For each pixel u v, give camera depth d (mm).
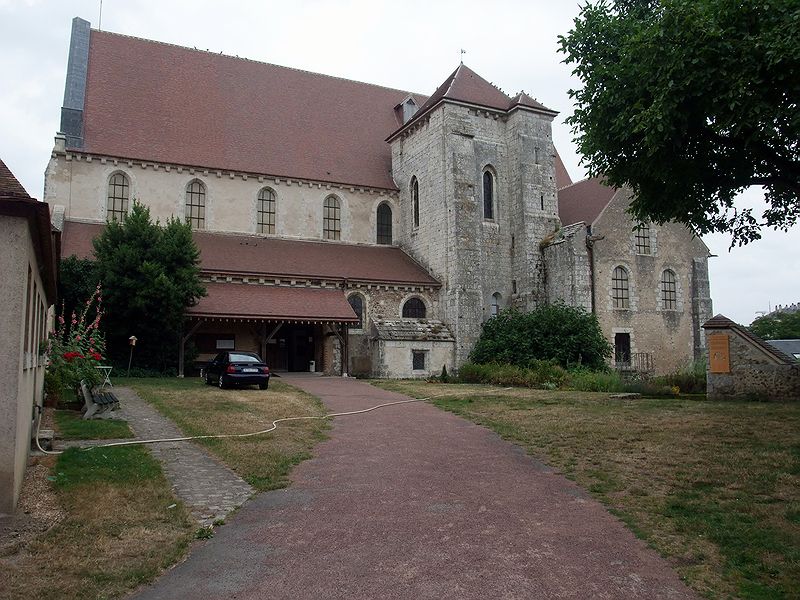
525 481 9703
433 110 33750
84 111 30781
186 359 26375
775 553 6551
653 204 13672
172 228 25344
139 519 7617
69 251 26109
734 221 14781
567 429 13656
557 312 29656
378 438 13250
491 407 17531
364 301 31109
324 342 30281
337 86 40656
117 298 23656
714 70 10734
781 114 10492
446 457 11430
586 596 5680
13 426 7125
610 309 33375
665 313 35188
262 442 12398
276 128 35781
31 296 8258
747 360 18812
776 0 10555
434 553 6688
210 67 36562
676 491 8812
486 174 34469
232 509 8211
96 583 5852
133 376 24766
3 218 7055
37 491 8281
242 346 28875
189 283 24438
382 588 5809
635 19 13656
